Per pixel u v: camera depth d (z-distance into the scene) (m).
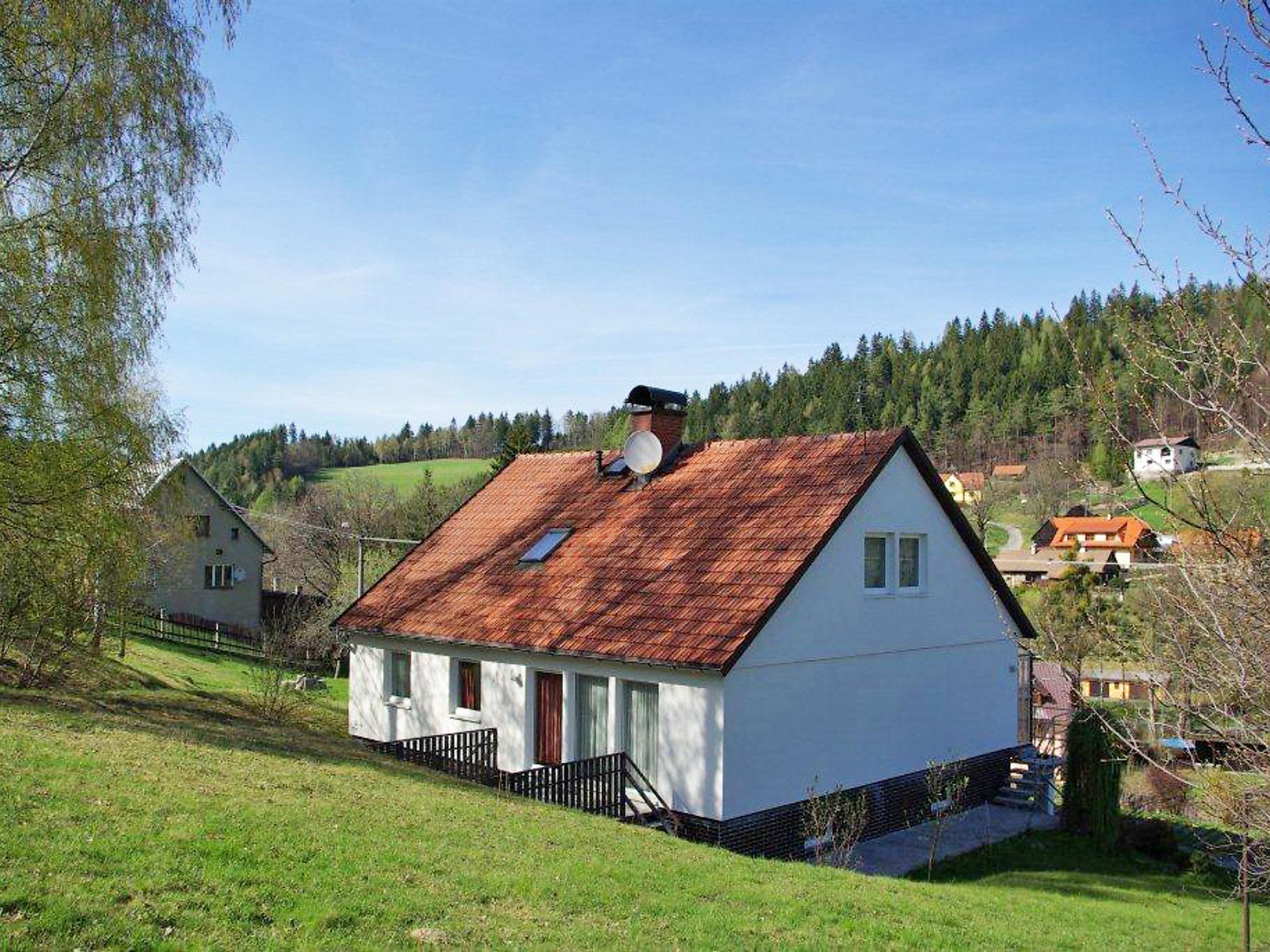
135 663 31.89
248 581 55.03
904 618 18.75
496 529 21.89
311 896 8.05
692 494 19.17
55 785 9.70
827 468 17.92
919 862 16.14
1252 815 6.23
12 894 6.91
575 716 17.05
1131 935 12.49
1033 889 14.91
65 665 21.09
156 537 23.00
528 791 15.01
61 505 16.62
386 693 20.89
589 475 22.12
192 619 47.44
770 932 9.31
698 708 15.07
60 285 16.66
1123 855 17.62
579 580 18.28
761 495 18.06
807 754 16.34
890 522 18.45
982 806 20.39
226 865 8.38
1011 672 21.89
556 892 9.42
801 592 16.36
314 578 57.94
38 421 16.61
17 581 18.06
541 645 16.94
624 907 9.33
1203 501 5.95
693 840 14.97
